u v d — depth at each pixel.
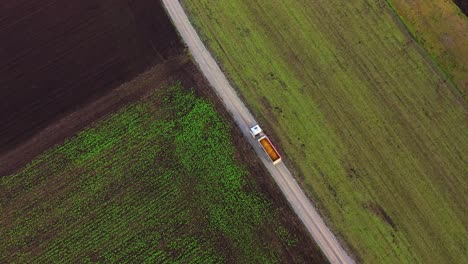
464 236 31.28
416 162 33.44
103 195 33.88
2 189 34.31
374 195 32.69
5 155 35.34
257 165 34.09
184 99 36.53
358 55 37.00
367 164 33.59
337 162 33.75
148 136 35.53
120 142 35.47
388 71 36.31
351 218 32.16
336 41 37.66
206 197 33.38
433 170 33.12
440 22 37.50
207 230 32.47
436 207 32.12
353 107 35.34
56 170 34.75
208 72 37.28
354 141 34.31
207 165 34.34
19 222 33.34
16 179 34.56
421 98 35.25
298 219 32.31
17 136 36.00
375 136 34.38
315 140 34.50
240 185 33.56
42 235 32.88
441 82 35.66
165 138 35.41
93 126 36.06
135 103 36.69
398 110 35.00
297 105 35.69
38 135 35.97
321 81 36.38
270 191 33.22
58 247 32.50
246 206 32.91
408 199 32.47
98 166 34.75
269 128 35.16
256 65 37.22
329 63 36.91
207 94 36.56
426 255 30.92
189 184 33.84
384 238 31.48
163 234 32.50
